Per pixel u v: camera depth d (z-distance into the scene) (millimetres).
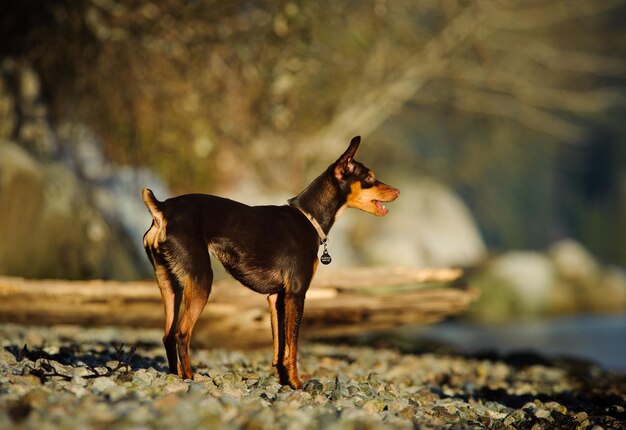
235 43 17656
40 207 14547
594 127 42812
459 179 33500
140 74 17984
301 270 7070
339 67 20391
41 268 14453
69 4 16391
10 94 16438
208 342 10367
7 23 16641
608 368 14398
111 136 18672
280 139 20812
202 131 18844
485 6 22609
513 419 6727
